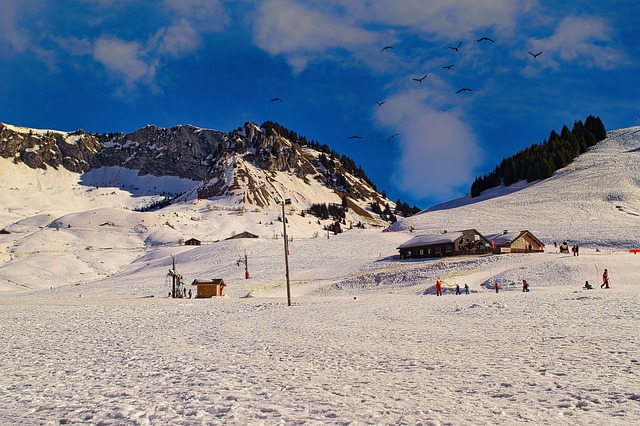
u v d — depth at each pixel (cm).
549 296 3616
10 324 3156
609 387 986
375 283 7619
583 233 10794
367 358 1515
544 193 16400
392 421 831
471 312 2805
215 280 7581
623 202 13825
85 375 1425
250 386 1178
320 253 12425
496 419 812
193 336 2378
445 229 14112
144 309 4447
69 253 16650
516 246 9269
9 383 1327
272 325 2752
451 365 1330
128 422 895
